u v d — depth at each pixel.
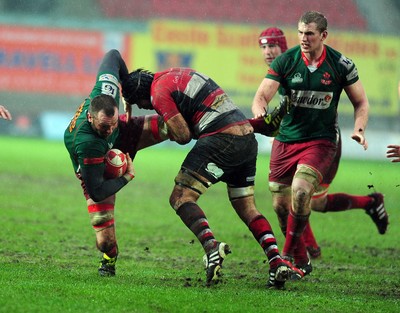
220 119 24.81
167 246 36.31
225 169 24.92
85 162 24.33
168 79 25.06
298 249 29.28
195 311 20.62
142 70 25.89
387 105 119.56
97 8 133.38
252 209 25.72
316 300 23.11
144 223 44.34
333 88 29.12
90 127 24.36
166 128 27.39
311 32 28.09
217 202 57.78
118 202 54.12
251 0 136.00
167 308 20.77
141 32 120.94
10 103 120.38
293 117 29.75
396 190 71.44
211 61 121.38
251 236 41.44
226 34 121.31
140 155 102.00
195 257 33.31
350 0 135.25
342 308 22.19
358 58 120.25
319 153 29.12
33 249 32.84
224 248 23.94
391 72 120.31
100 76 25.70
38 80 120.38
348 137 116.31
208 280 23.92
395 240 43.19
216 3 135.88
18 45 120.00
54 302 20.67
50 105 120.88
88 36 120.44
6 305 19.97
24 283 23.33
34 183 61.97
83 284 23.83
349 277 29.69
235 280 27.42
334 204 35.94
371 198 36.97
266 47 34.56
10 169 71.88
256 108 28.56
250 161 25.38
